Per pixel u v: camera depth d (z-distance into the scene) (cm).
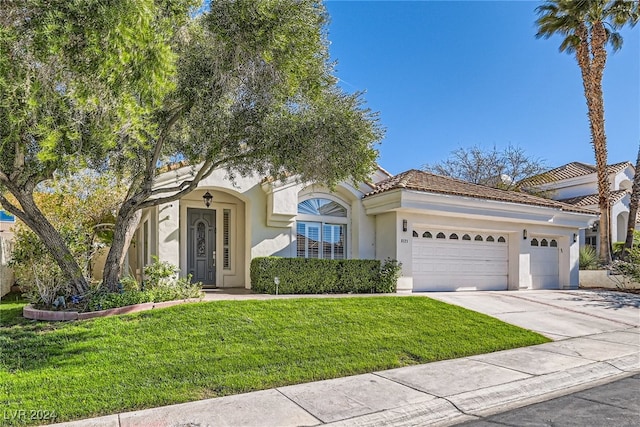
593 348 931
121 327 862
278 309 1037
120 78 648
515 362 819
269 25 806
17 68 596
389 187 1565
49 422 530
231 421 541
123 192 1458
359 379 711
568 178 2878
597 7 2077
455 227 1716
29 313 964
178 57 805
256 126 952
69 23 593
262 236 1524
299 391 650
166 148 1080
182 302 1072
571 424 545
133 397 598
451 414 591
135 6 622
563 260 2009
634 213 2172
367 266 1505
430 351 862
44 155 662
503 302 1423
